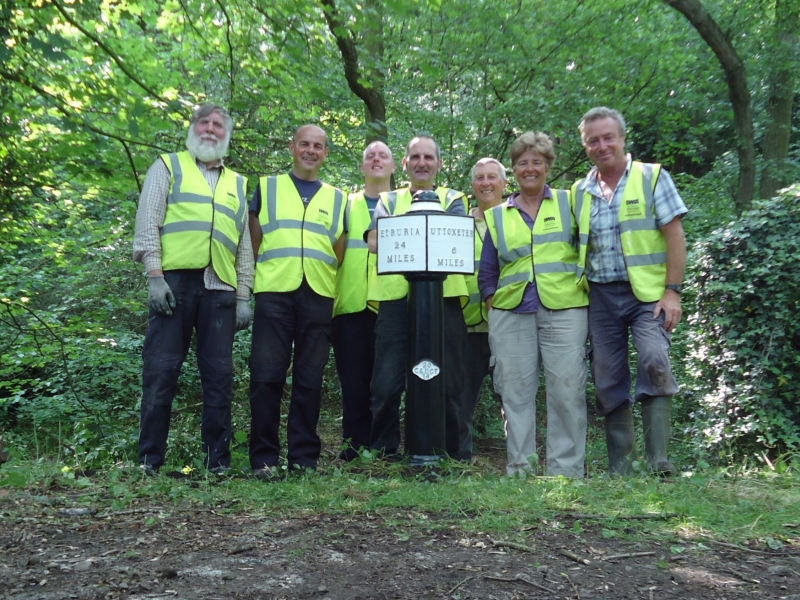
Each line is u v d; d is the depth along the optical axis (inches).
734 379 227.0
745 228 224.4
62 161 230.8
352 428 203.6
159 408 164.7
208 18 258.1
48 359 313.7
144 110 216.7
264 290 175.5
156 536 117.2
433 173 192.1
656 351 162.9
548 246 175.0
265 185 184.2
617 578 100.7
